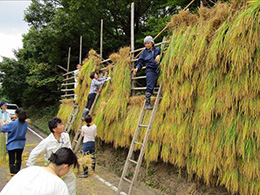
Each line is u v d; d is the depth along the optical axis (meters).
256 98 2.29
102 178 4.38
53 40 11.82
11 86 17.67
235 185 2.41
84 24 11.32
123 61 4.78
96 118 5.16
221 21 2.68
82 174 4.27
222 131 2.54
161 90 3.51
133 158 4.53
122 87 4.66
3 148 4.25
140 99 4.23
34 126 12.92
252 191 2.30
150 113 3.78
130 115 4.29
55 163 1.68
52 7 14.33
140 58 3.73
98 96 5.56
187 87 2.97
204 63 2.77
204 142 2.71
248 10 2.25
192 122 2.89
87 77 6.08
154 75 3.64
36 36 12.65
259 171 2.25
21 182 1.43
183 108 3.03
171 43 3.26
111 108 4.72
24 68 17.48
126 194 3.60
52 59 12.61
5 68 17.08
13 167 3.93
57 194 1.42
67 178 2.60
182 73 3.00
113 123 4.76
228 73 2.50
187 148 2.95
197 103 2.88
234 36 2.31
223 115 2.55
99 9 10.27
